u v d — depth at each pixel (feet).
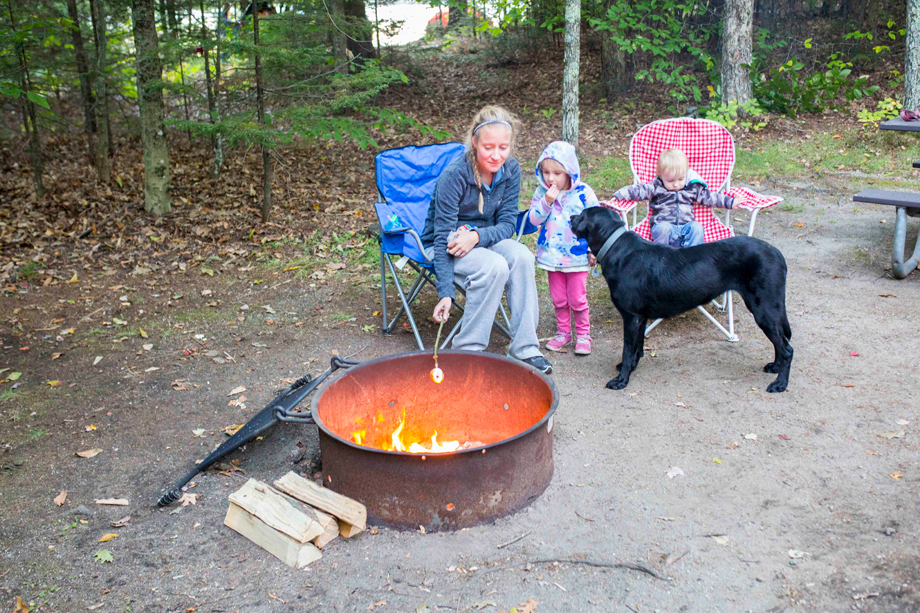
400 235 12.89
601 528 8.18
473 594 7.26
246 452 10.40
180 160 31.89
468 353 9.95
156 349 14.43
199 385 12.79
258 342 14.58
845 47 39.86
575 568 7.55
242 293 17.57
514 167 12.71
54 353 14.30
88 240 21.68
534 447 8.43
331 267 18.80
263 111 21.95
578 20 26.08
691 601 7.00
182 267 19.45
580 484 9.06
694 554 7.66
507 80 43.57
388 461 7.97
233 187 27.12
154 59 22.54
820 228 19.95
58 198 25.96
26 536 8.60
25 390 12.75
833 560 7.41
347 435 9.59
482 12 51.85
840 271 16.60
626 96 38.06
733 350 12.91
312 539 8.05
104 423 11.50
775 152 28.35
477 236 12.00
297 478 8.77
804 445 9.63
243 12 28.48
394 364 9.95
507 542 8.02
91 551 8.29
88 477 9.93
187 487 9.51
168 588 7.61
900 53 38.83
